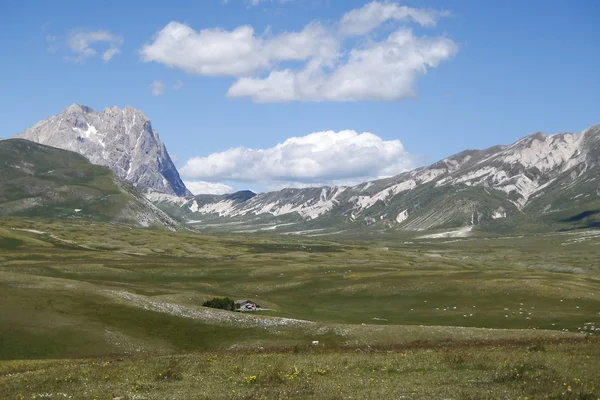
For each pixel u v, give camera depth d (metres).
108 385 36.62
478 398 30.55
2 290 82.44
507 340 61.25
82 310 77.62
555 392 31.25
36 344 65.12
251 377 36.78
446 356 44.09
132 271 173.88
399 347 56.34
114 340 69.25
